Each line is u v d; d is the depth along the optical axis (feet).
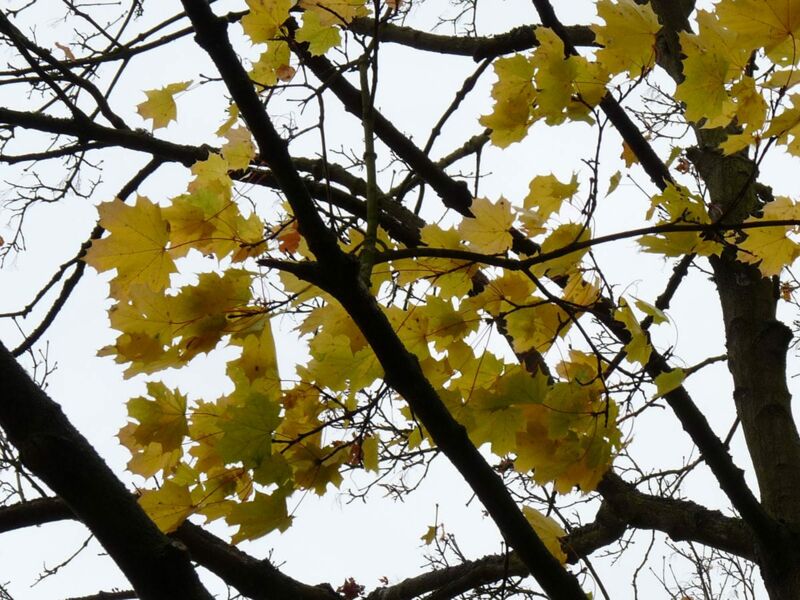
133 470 15.17
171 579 13.73
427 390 14.83
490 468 14.89
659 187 17.38
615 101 16.93
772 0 14.82
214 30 14.26
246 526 14.92
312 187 19.42
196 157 19.54
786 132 15.21
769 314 17.85
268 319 14.99
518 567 23.95
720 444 16.96
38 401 13.93
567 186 15.71
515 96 15.66
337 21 15.92
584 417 15.60
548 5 16.44
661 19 18.34
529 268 15.69
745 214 17.30
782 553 16.66
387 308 15.70
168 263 15.05
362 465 15.53
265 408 14.82
